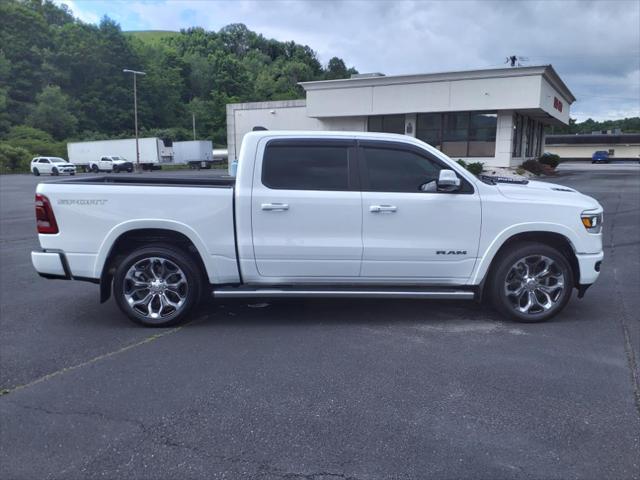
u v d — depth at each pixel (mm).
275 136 5414
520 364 4441
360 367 4402
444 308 6152
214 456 3119
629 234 11438
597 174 34250
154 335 5277
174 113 111062
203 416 3590
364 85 31766
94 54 99438
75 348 4922
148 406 3740
